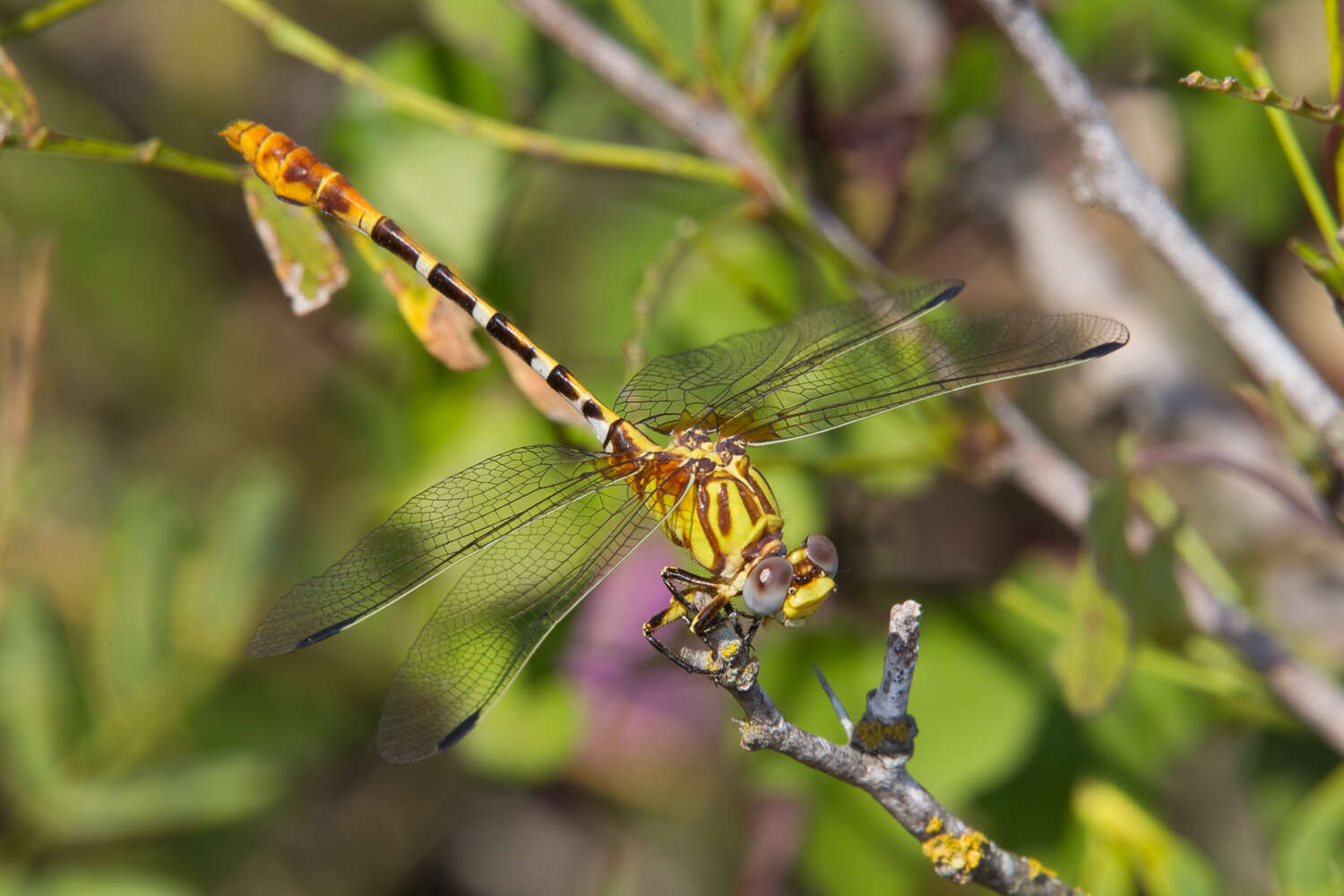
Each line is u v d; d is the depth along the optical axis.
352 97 0.97
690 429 0.95
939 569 0.98
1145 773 0.97
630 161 0.96
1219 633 0.96
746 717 0.92
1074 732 0.97
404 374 0.98
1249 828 0.99
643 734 0.99
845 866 0.97
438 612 0.95
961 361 0.95
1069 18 0.98
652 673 0.99
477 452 0.97
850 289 0.96
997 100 0.99
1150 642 0.96
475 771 0.98
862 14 0.99
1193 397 0.99
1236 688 0.96
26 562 0.99
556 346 0.99
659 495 0.95
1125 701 0.97
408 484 0.97
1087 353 0.95
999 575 0.98
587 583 0.95
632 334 0.95
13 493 0.97
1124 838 0.96
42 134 0.93
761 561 0.94
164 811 0.98
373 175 0.97
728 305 0.97
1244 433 0.99
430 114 0.95
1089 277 0.99
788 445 0.97
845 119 0.99
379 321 0.97
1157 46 0.98
